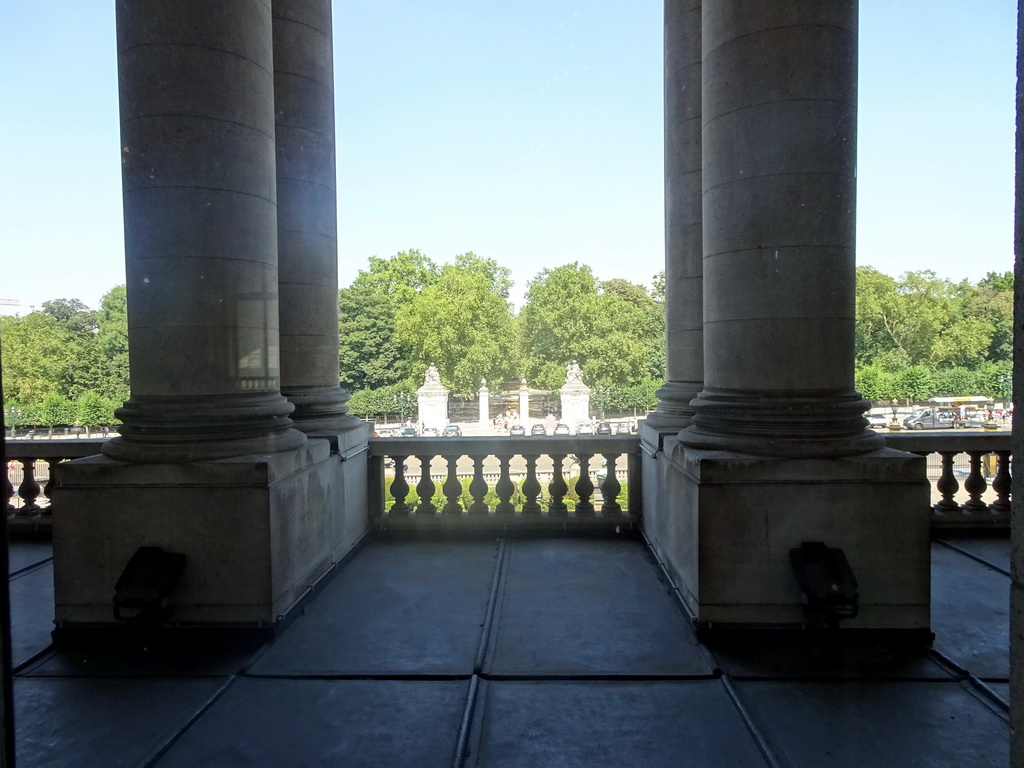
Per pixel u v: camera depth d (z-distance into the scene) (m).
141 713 4.95
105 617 6.32
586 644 6.09
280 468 6.51
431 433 59.72
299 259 9.28
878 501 6.04
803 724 4.70
